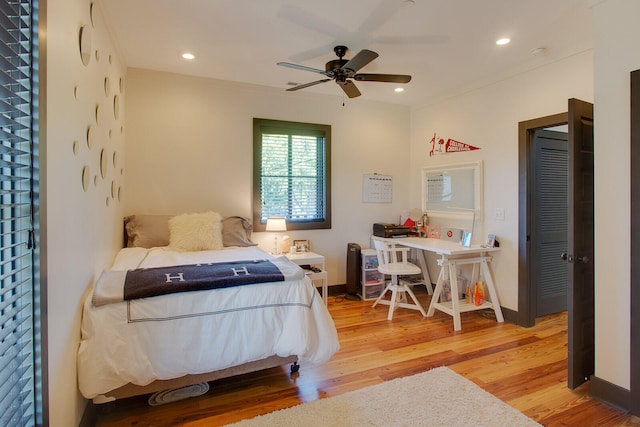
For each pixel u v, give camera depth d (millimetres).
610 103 2068
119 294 1828
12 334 1047
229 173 3967
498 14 2426
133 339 1801
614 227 2072
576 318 2234
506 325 3428
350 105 4562
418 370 2500
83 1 1823
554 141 3629
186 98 3762
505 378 2395
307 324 2146
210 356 1938
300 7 2354
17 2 1056
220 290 2035
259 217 4098
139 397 2145
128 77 3543
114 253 2891
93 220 2059
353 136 4594
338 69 2768
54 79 1359
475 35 2736
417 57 3164
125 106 3525
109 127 2607
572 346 2234
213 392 2209
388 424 1869
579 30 2652
